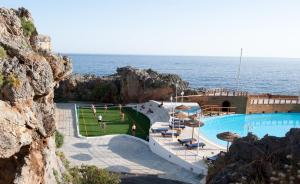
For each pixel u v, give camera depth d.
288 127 48.62
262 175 14.82
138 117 51.28
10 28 15.81
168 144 34.97
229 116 52.72
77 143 36.62
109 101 63.06
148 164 31.09
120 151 34.72
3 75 13.11
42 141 15.49
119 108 57.84
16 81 13.10
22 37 16.22
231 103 56.47
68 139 38.03
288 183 13.71
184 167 30.19
